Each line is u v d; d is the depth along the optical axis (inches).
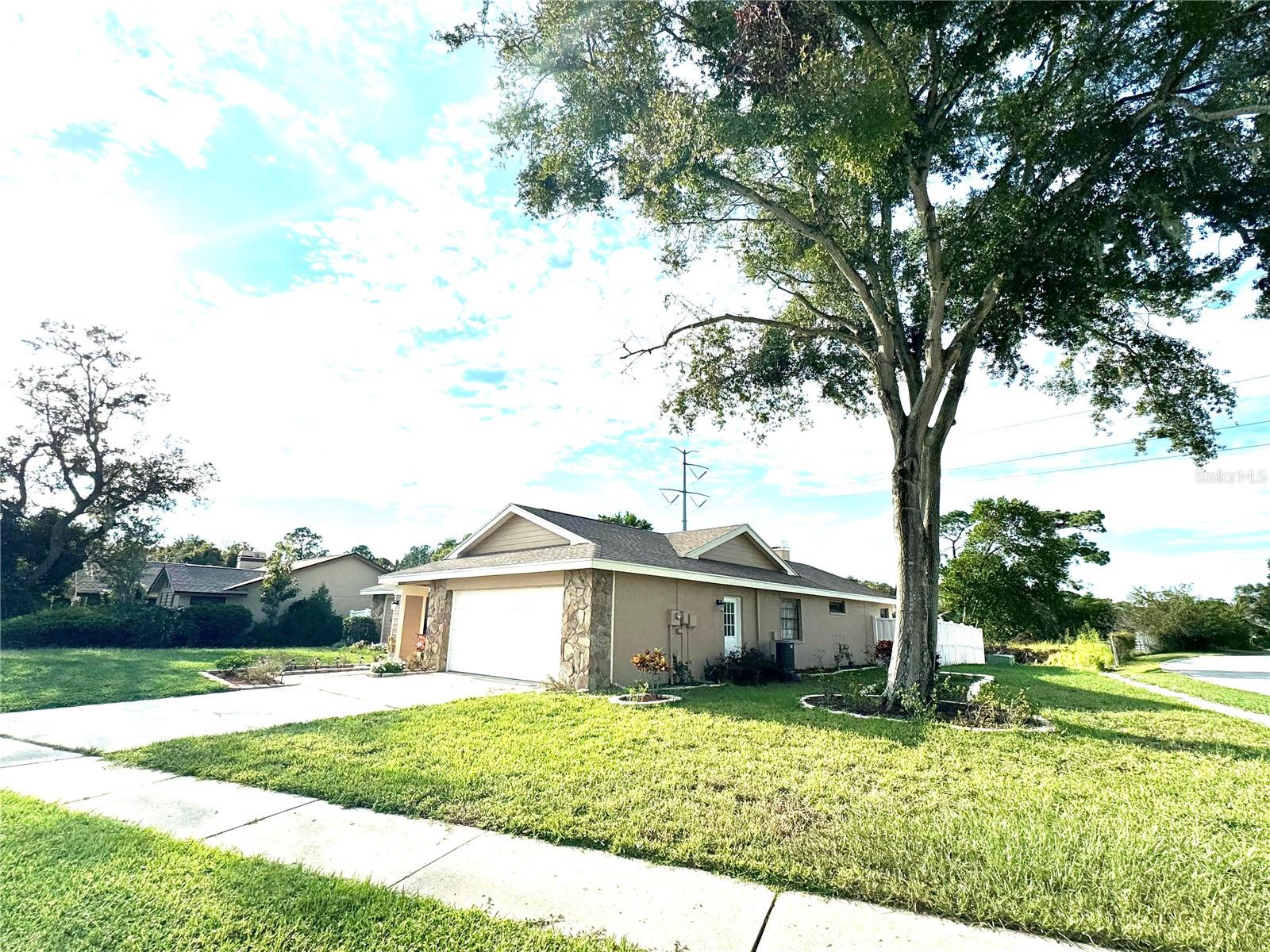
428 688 487.2
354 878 149.8
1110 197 340.5
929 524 412.5
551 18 318.3
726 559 682.8
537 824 182.2
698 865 157.9
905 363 432.8
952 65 328.2
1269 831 178.1
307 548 2423.7
